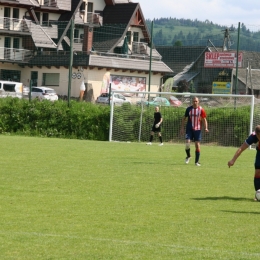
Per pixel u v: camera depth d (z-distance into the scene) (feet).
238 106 192.34
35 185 81.51
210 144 190.29
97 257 45.91
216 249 48.83
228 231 55.52
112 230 55.06
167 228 56.29
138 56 394.32
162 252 47.55
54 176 91.20
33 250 47.57
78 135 199.00
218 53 325.01
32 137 189.98
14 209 64.13
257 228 57.11
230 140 189.06
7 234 52.60
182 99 211.41
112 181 87.61
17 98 205.26
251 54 489.67
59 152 132.87
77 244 49.70
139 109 196.03
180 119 193.26
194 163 118.73
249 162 125.08
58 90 373.20
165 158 127.75
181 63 459.32
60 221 58.54
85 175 93.50
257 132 72.90
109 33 409.08
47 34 389.19
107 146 159.43
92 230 54.90
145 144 176.65
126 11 415.03
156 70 393.50
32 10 387.96
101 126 198.08
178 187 83.25
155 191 78.95
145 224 57.88
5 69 381.40
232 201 72.43
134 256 46.21
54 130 199.93
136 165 110.52
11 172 94.63
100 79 370.53
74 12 402.52
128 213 63.21
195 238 52.54
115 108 196.03
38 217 60.13
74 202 69.21
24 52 379.96
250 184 88.53
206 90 408.26
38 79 381.40
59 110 201.05
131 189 80.23
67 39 400.88
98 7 420.77
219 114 190.49
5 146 143.74
